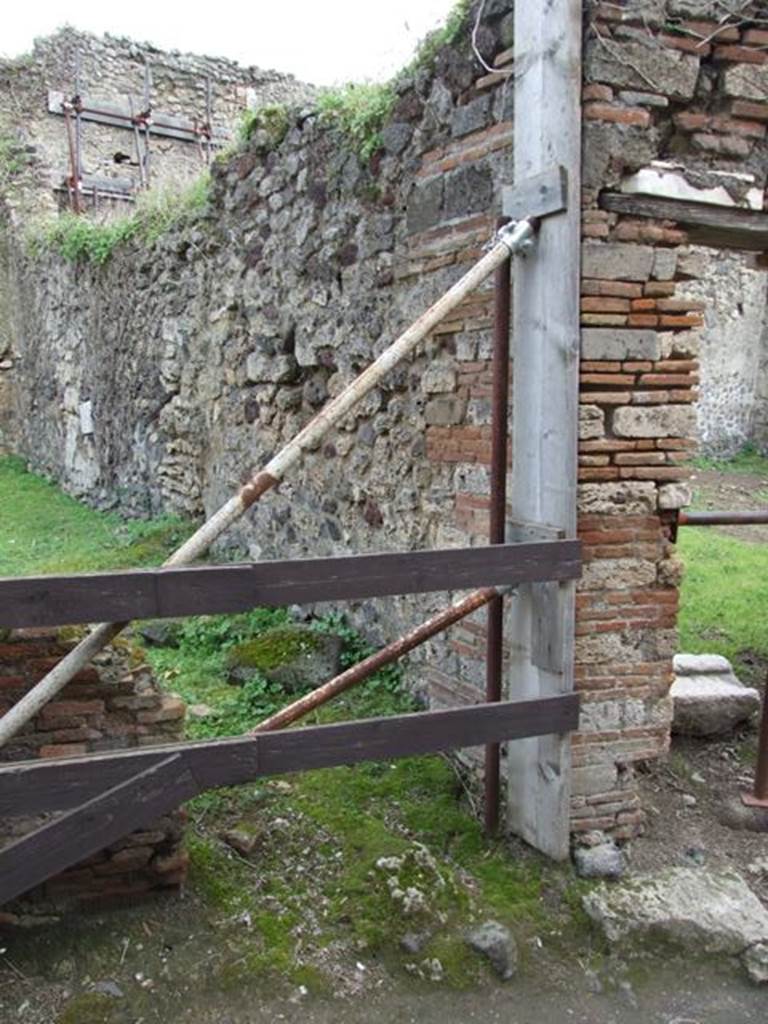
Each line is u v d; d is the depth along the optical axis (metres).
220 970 2.81
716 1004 2.89
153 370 8.00
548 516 3.15
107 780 2.41
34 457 11.52
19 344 11.72
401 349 2.94
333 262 4.94
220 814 3.51
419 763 3.97
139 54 12.12
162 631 5.41
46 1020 2.62
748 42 3.15
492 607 3.30
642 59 3.00
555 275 3.01
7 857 2.36
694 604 6.28
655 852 3.46
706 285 12.88
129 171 12.23
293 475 5.75
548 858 3.30
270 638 5.01
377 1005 2.79
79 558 7.07
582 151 2.98
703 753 4.29
